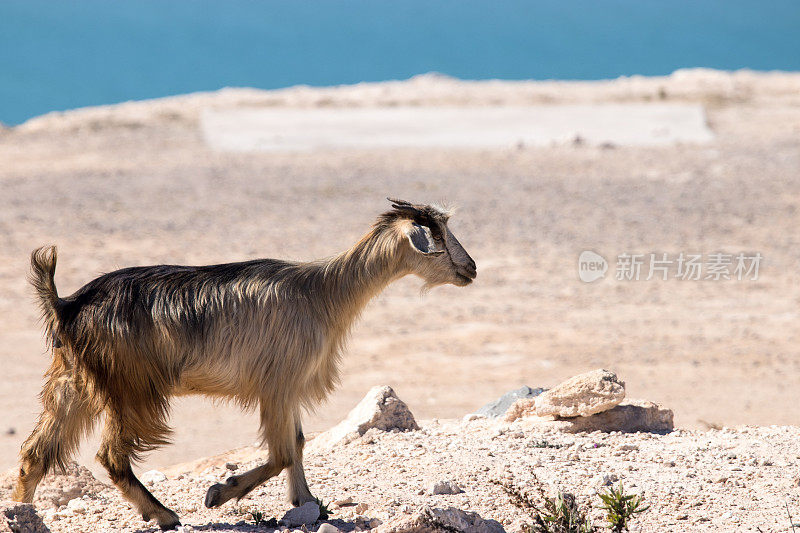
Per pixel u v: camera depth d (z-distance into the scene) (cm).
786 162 15112
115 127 19350
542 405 3644
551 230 11856
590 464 3092
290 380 2477
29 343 7962
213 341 2430
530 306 9144
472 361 7462
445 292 9819
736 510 2562
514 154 16400
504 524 2448
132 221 12312
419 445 3425
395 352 7788
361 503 2630
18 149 17312
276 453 2492
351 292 2598
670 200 13125
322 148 17225
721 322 8444
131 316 2378
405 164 15762
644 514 2544
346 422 3747
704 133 17612
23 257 10594
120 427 2414
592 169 15175
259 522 2531
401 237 2612
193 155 16712
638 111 19888
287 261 2598
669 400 6203
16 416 6069
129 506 2794
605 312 8875
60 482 3106
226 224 12188
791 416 5700
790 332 8069
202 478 3181
